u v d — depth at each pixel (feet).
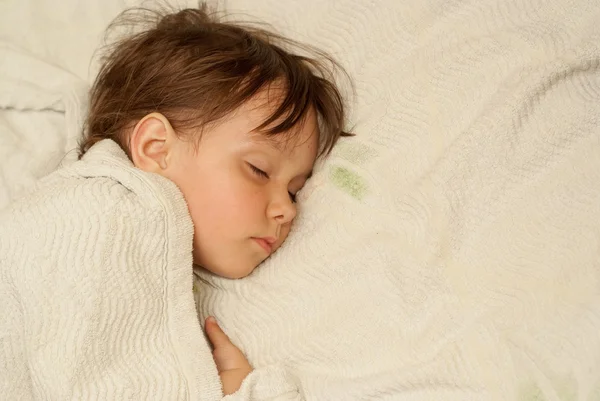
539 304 2.80
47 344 2.66
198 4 3.72
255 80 3.16
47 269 2.69
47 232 2.73
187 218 3.01
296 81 3.24
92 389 2.65
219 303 3.27
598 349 2.63
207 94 3.14
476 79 3.20
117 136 3.31
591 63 3.13
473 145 3.12
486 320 2.82
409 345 2.91
